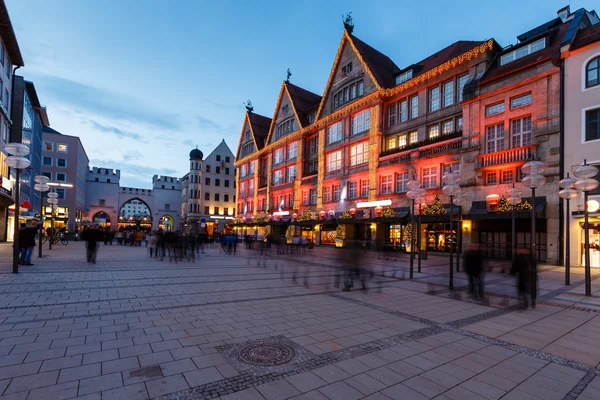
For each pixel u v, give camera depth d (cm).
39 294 877
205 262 1838
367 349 544
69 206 6500
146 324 639
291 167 4584
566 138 1958
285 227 4647
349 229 3419
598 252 1838
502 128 2288
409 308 841
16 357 468
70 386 389
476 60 2562
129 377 417
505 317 776
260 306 812
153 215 9612
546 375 463
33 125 4488
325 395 389
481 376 455
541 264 2002
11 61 3250
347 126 3600
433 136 2881
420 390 410
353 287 1127
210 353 504
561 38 2152
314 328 646
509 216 2048
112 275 1241
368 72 3416
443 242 2630
